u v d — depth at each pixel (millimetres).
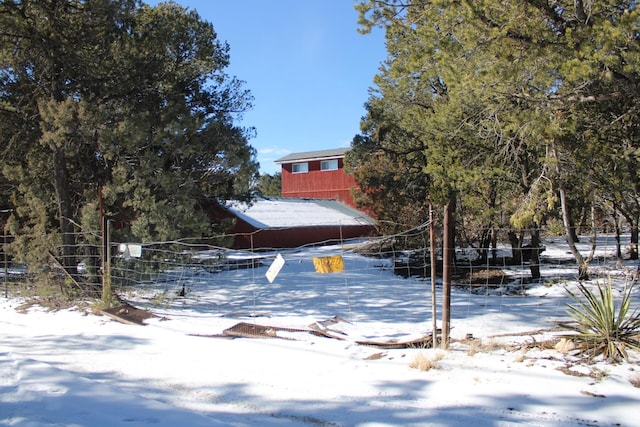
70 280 11289
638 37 7109
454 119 11055
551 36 7398
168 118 12477
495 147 10891
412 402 4891
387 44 11602
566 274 16312
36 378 5668
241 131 14703
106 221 11398
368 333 8414
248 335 7902
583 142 9898
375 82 14562
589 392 4941
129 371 6152
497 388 5152
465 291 14727
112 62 12336
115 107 12430
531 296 13172
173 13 14594
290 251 29469
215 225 14789
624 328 6379
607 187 11234
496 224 13844
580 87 7898
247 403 5035
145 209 11750
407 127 14180
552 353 6266
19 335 8242
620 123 9539
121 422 4418
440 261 20344
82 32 12031
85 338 7930
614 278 14234
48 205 12586
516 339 7156
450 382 5383
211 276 18031
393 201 20875
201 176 14094
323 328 8664
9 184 13617
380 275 18734
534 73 7730
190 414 4656
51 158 12523
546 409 4602
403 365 6070
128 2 12078
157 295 12055
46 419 4465
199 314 10391
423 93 14000
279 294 13938
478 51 7824
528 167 12641
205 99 15461
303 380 5652
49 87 12062
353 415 4625
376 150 19922
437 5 7555
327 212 39031
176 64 14219
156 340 7734
